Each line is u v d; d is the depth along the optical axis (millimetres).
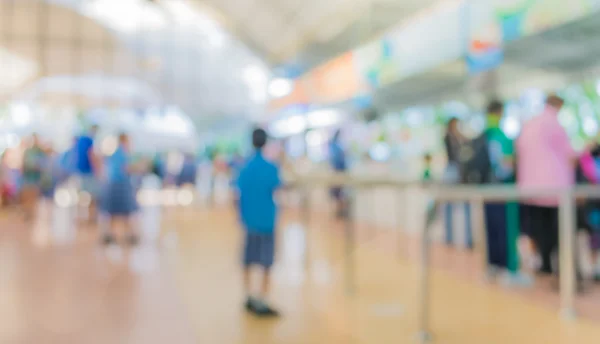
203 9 11688
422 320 2734
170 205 13180
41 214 9820
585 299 3531
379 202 8297
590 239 4238
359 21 7543
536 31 3701
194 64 14078
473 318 3023
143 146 14141
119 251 5504
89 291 3643
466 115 6453
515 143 4316
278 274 4402
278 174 3301
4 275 4148
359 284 3996
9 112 12281
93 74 12711
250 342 2568
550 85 5188
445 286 3918
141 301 3379
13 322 2855
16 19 10727
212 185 13125
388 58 5746
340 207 9375
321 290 3803
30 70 11625
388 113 7695
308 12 8383
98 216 8156
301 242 6410
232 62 14492
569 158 3906
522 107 5754
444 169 5559
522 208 4441
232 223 8617
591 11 3217
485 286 3918
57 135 12516
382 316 3070
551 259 4273
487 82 5438
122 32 12289
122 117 13750
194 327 2816
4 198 10969
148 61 13289
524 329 2789
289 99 9727
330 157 8562
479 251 5699
